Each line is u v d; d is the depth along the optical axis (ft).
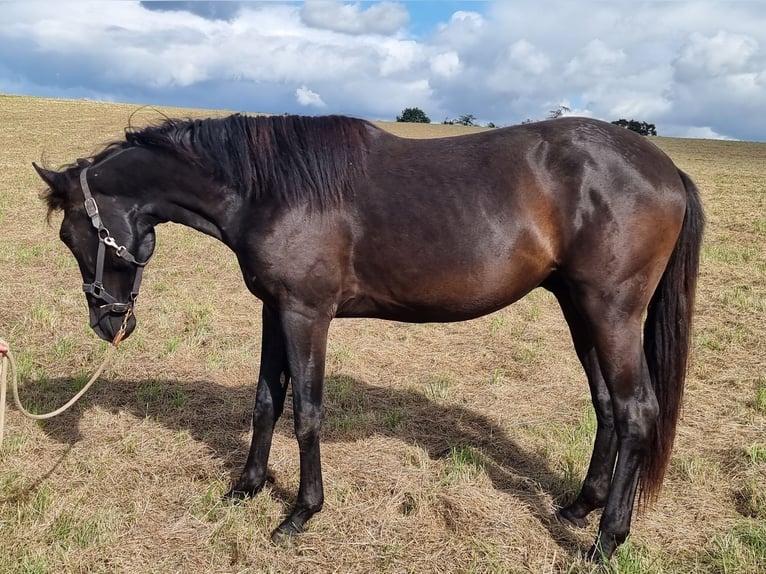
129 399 15.64
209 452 13.26
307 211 9.70
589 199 9.45
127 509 11.12
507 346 20.42
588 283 9.62
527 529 10.69
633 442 9.61
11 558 9.66
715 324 21.99
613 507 9.82
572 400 16.28
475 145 10.11
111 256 10.76
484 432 14.53
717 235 37.42
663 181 9.62
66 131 83.56
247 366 18.02
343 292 10.18
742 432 14.15
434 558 9.89
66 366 17.40
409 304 10.14
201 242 34.09
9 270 26.37
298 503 10.61
